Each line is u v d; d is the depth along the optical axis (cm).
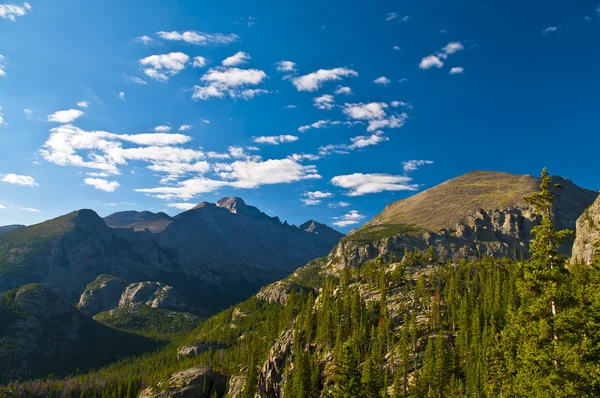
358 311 14238
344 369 7631
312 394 11225
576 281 7069
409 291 15750
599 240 5694
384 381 9581
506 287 12656
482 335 10194
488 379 7656
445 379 8981
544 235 4800
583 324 4366
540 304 4681
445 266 18150
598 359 4134
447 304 13075
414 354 10962
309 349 14588
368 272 19088
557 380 4128
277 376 14950
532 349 4575
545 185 4938
